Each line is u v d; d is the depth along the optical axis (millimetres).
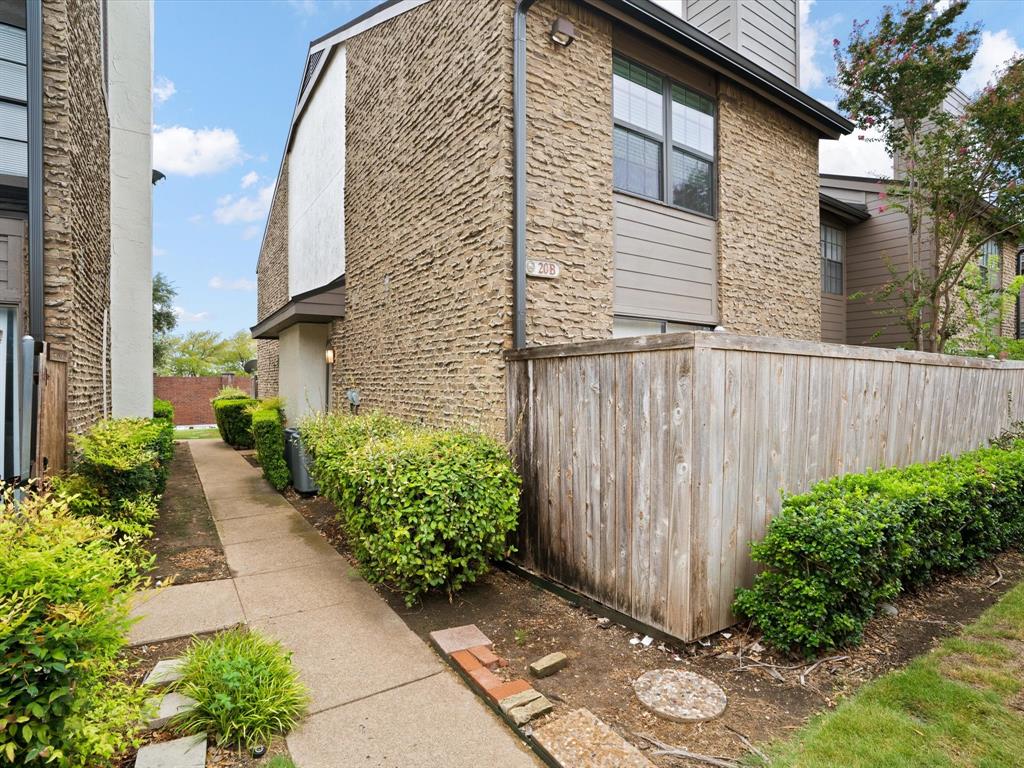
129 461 4957
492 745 2355
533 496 4316
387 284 7105
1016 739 2283
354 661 3074
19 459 4590
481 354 4957
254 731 2344
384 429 5621
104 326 7273
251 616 3641
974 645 3109
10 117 4957
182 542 5344
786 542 3029
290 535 5617
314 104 11125
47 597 1819
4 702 1650
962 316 9547
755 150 6867
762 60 8094
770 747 2268
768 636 3059
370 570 4258
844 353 4031
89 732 1853
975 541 4320
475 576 3955
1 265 4664
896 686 2680
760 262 6898
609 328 5332
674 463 3119
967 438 5703
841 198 10531
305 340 9539
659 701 2586
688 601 3047
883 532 3135
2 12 4949
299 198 12477
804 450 3744
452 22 5473
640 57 5738
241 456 11555
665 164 6000
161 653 3143
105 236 7402
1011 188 7309
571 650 3172
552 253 4918
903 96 7699
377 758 2266
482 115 4949
